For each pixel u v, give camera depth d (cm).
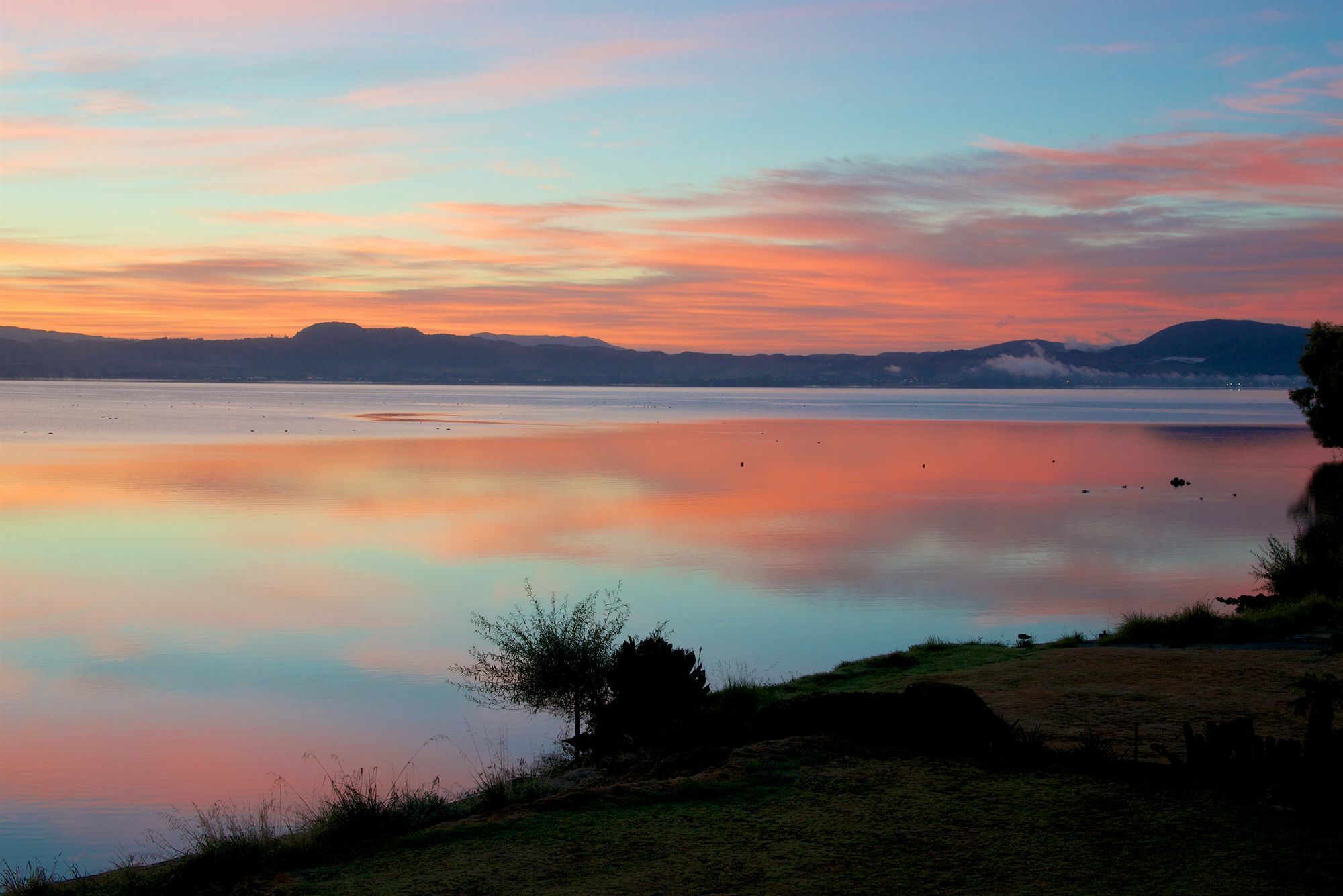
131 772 1695
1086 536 4662
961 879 721
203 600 3219
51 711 2067
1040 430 15138
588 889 719
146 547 4294
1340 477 7556
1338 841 782
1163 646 1995
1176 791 908
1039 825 828
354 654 2531
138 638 2711
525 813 894
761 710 1217
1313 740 898
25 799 1558
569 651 1766
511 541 4484
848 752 1056
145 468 7994
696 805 902
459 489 6738
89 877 911
